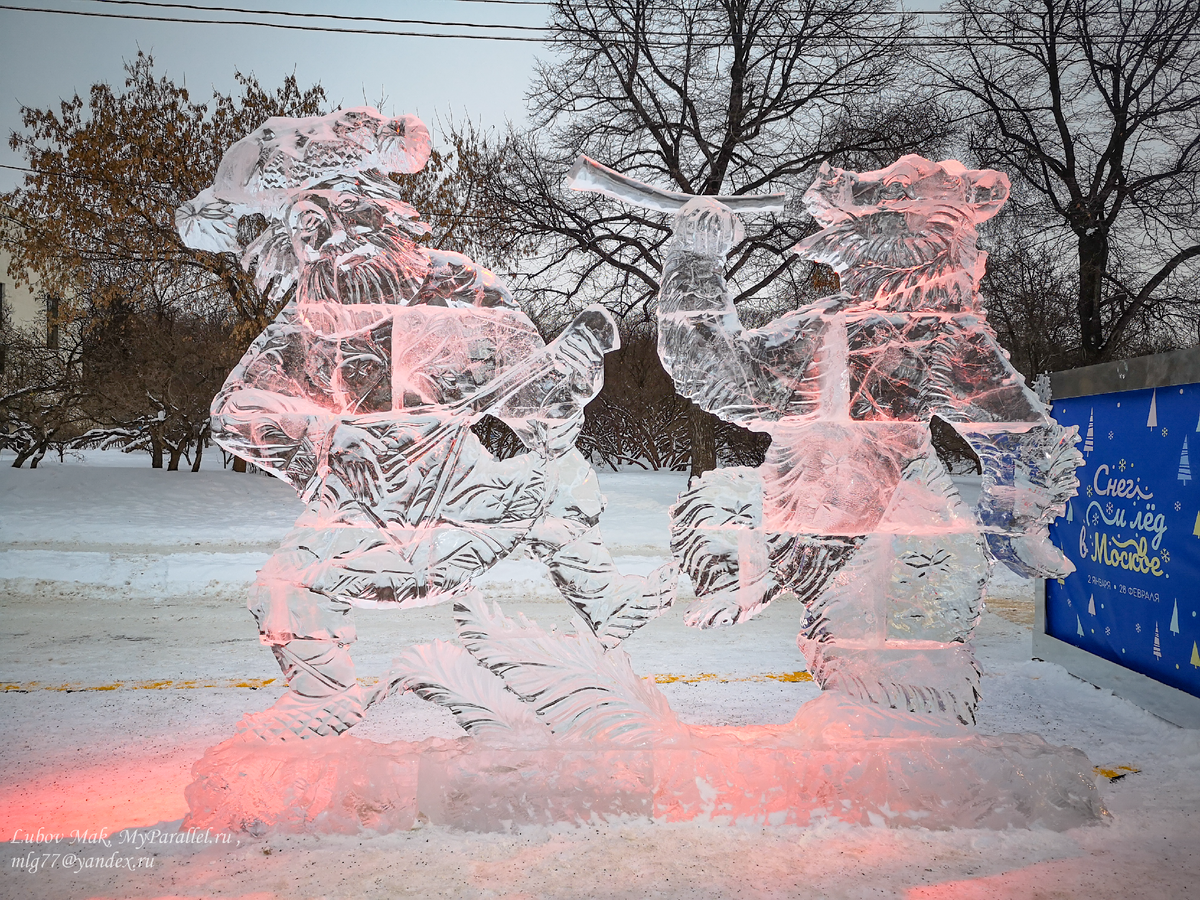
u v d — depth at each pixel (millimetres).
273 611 3533
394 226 3598
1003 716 5035
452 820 3410
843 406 3762
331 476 3525
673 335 3689
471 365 3656
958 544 3764
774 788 3494
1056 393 6203
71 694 5500
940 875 3068
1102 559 5609
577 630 3834
